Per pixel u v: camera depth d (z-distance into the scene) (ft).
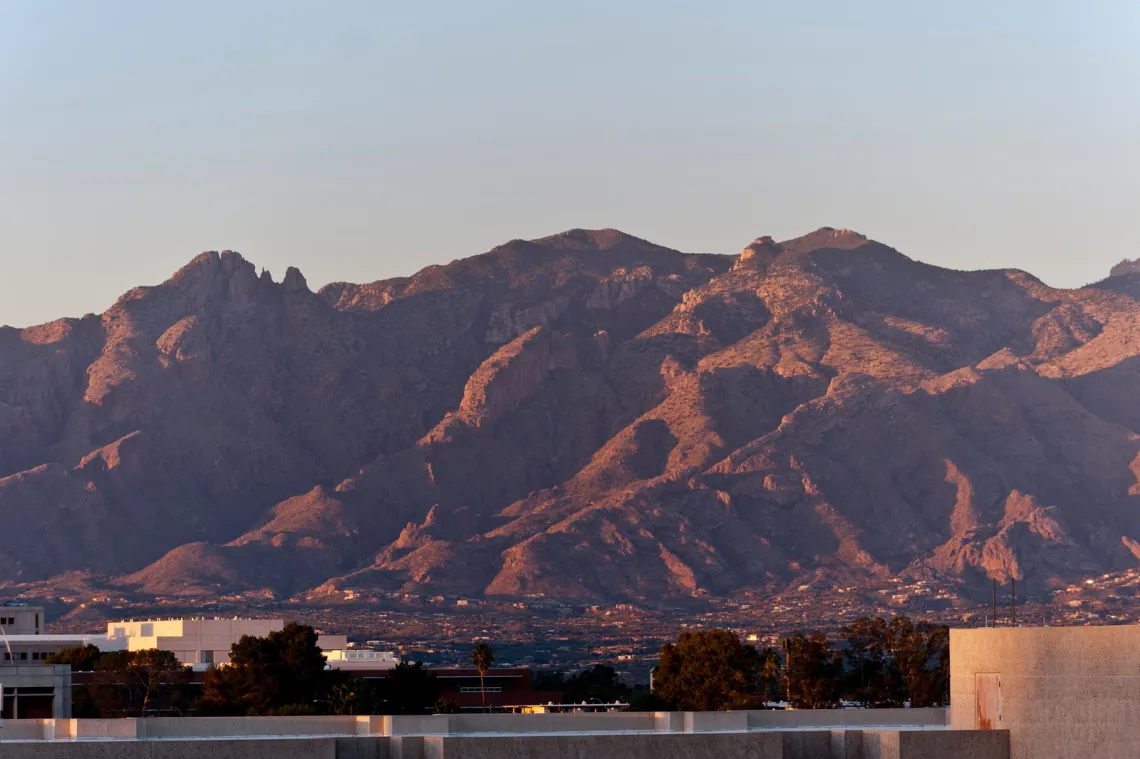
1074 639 398.62
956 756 406.21
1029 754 405.39
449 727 428.15
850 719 472.03
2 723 417.49
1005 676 411.13
